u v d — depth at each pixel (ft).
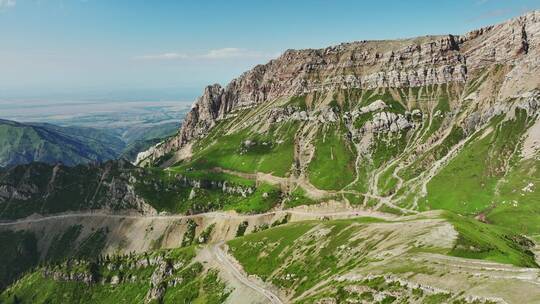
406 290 380.17
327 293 469.57
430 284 367.04
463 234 513.45
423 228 579.48
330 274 595.06
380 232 643.86
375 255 544.21
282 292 654.53
